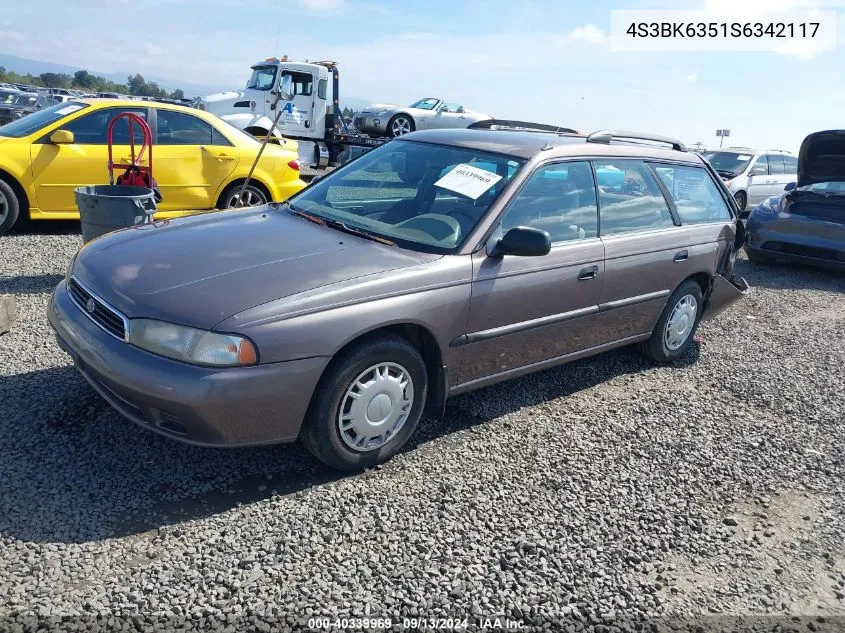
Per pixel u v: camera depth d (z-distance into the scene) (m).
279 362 3.03
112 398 3.25
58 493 3.07
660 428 4.45
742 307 7.88
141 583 2.62
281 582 2.70
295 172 9.09
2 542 2.73
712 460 4.11
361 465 3.51
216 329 2.94
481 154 4.35
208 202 8.46
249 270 3.31
